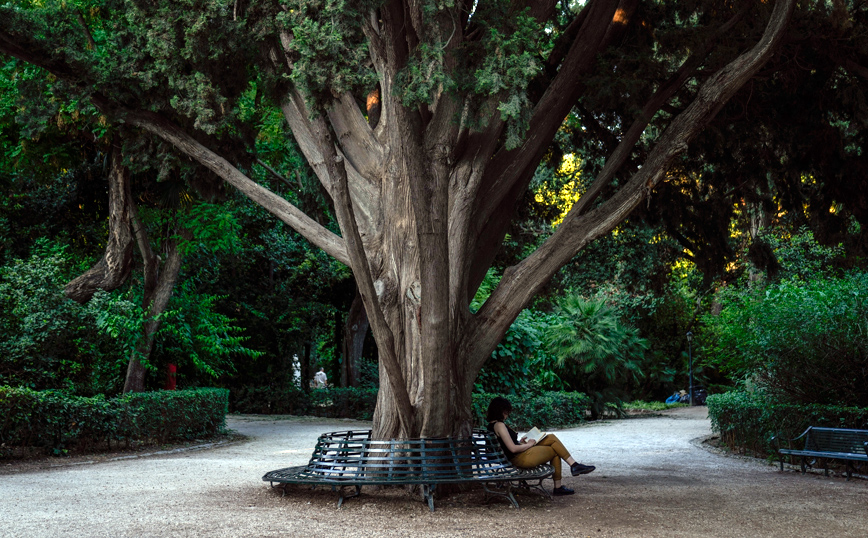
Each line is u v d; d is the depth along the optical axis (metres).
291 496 7.07
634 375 22.56
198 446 12.80
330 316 27.53
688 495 7.47
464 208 7.50
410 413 7.02
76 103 8.06
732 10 9.16
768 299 11.54
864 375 10.20
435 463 6.82
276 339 24.58
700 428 17.52
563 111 8.56
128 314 13.02
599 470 9.87
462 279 7.69
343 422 19.91
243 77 7.83
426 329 6.71
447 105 6.84
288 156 16.61
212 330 16.20
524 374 19.97
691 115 7.45
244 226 22.27
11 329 11.53
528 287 7.74
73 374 12.09
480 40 6.48
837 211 12.27
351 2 6.20
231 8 7.53
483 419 17.67
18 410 9.62
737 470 9.85
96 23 12.50
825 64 9.73
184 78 7.37
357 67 6.12
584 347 20.66
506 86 6.07
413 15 6.80
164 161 8.64
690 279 24.97
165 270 14.52
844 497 7.37
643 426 18.56
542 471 7.16
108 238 15.35
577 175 18.59
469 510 6.41
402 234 7.60
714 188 12.11
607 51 8.48
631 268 19.02
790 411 10.41
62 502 6.62
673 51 8.77
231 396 23.31
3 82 12.66
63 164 14.30
